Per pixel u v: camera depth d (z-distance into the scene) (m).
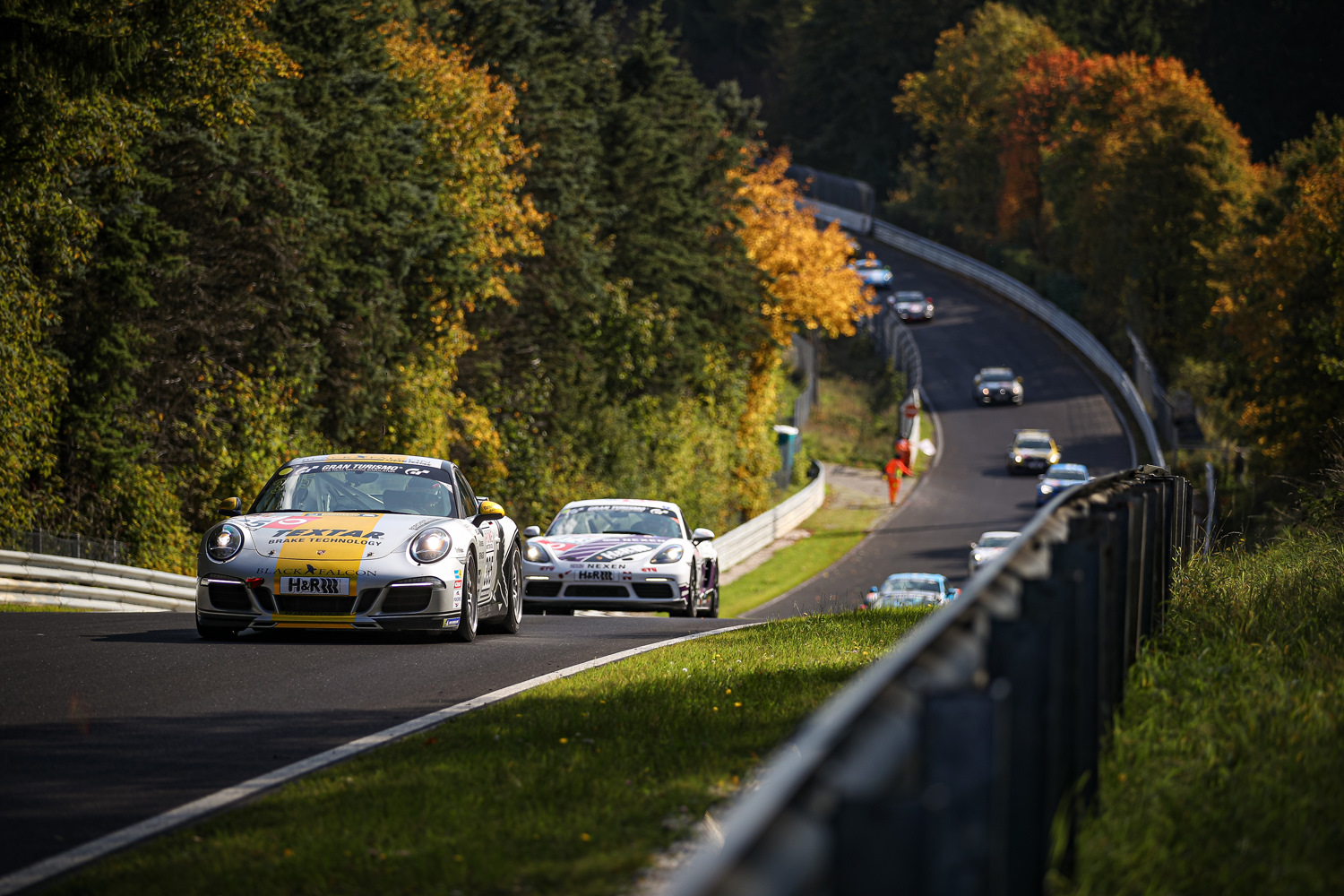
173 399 111.12
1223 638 29.78
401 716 29.16
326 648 41.34
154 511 101.94
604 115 199.75
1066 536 18.92
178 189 105.81
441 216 134.25
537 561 66.69
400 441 132.62
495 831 18.86
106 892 16.19
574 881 16.75
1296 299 172.25
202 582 42.28
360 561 41.84
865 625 47.44
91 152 89.88
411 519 44.47
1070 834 14.22
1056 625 13.49
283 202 108.81
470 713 28.55
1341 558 40.16
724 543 173.75
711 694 30.48
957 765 9.45
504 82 170.25
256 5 96.88
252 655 38.88
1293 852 15.53
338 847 17.97
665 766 22.94
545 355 170.25
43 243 92.06
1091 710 16.19
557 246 168.12
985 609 12.51
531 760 23.44
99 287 99.06
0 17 83.31
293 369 115.38
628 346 187.88
